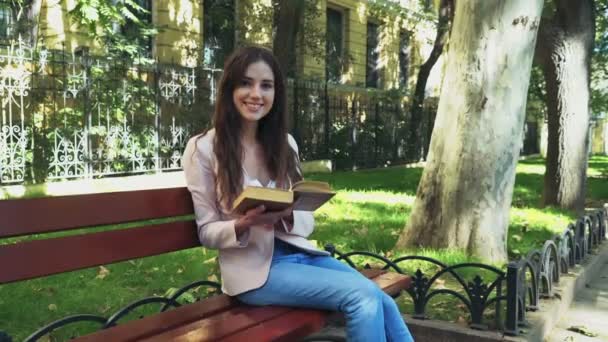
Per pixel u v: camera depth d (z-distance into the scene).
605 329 3.93
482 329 3.39
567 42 8.45
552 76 8.68
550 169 8.90
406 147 19.69
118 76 10.42
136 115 10.81
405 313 3.72
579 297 4.73
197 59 14.60
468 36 5.13
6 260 1.99
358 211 7.91
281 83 2.73
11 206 2.00
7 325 3.46
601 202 10.11
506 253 5.30
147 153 10.84
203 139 2.60
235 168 2.54
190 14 14.79
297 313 2.44
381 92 21.16
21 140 8.88
